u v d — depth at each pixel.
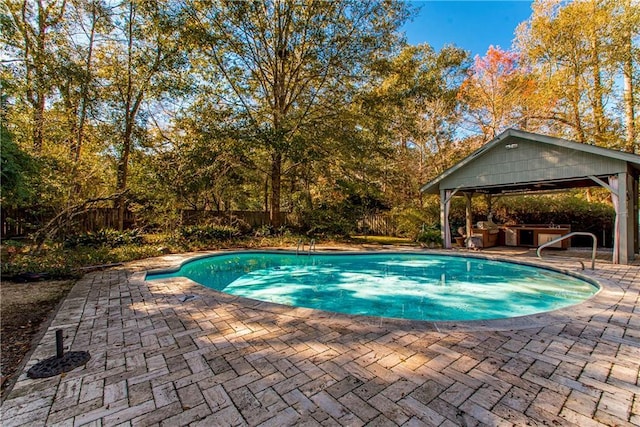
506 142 9.20
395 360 2.68
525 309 5.21
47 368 2.55
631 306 4.14
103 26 11.48
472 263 9.15
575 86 14.57
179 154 11.95
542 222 12.65
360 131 14.48
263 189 17.41
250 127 12.59
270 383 2.33
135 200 11.22
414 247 11.65
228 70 13.30
